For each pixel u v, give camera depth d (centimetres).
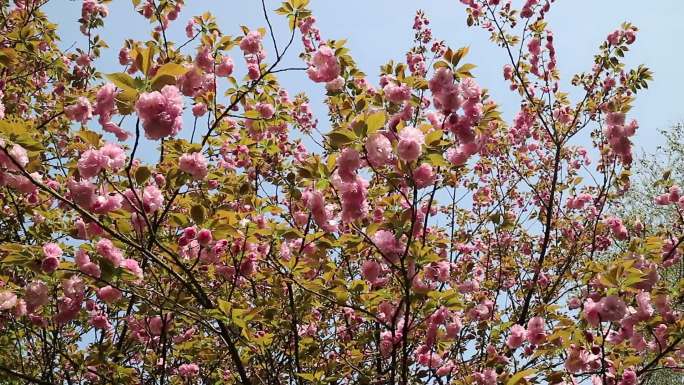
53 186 470
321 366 492
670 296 437
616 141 543
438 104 361
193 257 435
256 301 482
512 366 486
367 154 325
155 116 306
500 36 751
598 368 397
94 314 486
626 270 367
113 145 338
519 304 697
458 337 536
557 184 773
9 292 365
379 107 396
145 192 362
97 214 351
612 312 360
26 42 591
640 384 477
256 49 473
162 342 482
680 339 396
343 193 343
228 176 495
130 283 371
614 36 689
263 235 440
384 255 354
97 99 343
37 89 690
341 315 566
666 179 641
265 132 563
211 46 442
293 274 426
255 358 514
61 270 348
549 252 755
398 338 438
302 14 422
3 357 504
